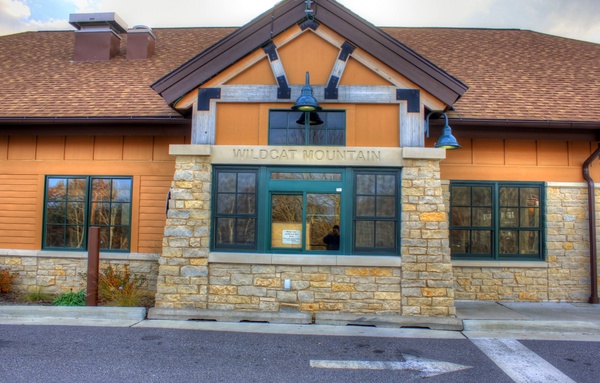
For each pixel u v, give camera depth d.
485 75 10.20
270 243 7.52
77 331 6.48
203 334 6.43
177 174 7.55
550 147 8.97
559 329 6.88
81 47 11.87
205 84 7.73
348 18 7.54
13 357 5.34
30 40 13.71
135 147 9.16
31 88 10.02
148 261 8.87
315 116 7.70
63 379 4.70
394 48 7.50
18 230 9.24
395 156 7.44
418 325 7.00
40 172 9.27
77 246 9.19
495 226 8.86
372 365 5.32
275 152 7.51
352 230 7.46
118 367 5.08
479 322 6.96
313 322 7.18
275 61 7.65
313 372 5.07
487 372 5.14
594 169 8.99
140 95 9.48
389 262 7.24
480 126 8.46
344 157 7.46
